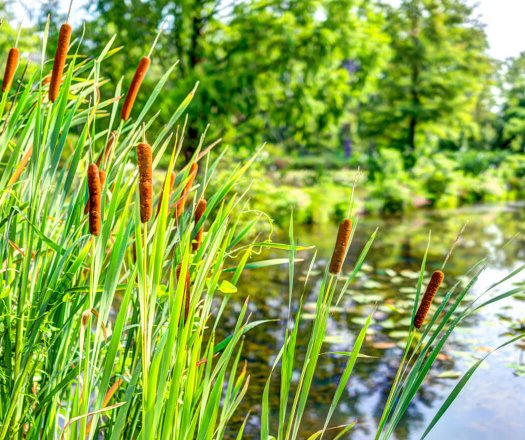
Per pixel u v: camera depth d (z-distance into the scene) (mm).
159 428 1052
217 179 8367
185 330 1018
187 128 8406
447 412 3604
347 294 6285
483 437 3311
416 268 7711
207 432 1074
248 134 8977
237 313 5488
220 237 1192
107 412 1288
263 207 9461
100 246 1001
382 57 9102
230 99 8328
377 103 21234
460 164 22891
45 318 1189
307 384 1117
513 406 3670
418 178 17609
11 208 1208
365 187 15180
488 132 35219
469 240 10000
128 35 7797
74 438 1028
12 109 1349
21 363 1173
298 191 11703
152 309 972
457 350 4637
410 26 20891
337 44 8398
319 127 9070
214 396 1079
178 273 1149
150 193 919
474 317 5496
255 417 3438
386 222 12578
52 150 1240
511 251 8930
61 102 1230
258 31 8320
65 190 1229
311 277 7047
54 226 1373
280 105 8836
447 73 20656
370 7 9273
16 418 1215
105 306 991
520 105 35812
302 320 5320
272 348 4566
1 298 1249
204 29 8812
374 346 4691
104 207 1171
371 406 3648
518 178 24688
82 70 1502
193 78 8086
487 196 19203
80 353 1040
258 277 6953
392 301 5973
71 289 1125
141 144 905
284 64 8336
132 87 1228
